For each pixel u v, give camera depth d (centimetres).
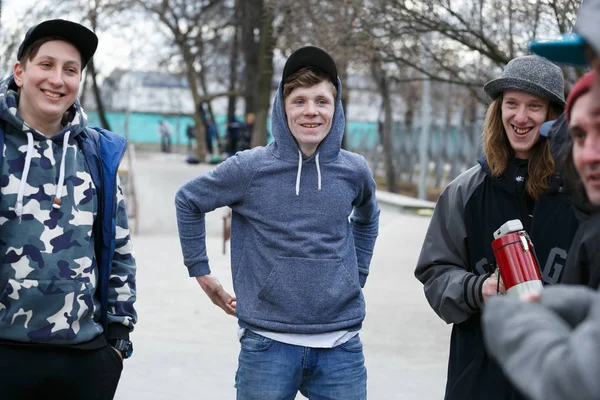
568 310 191
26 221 352
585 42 198
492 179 383
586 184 208
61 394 362
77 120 365
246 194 396
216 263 1211
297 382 393
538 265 333
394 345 780
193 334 806
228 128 3431
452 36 1105
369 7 1138
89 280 363
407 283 1082
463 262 392
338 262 393
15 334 349
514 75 371
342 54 1179
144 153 5003
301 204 391
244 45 3272
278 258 388
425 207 1955
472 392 373
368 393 638
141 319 862
